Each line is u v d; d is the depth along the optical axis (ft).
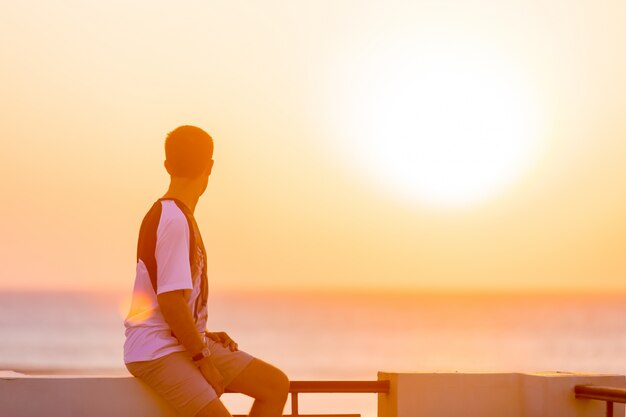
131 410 17.80
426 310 414.00
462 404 20.83
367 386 20.71
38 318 347.97
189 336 15.85
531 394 20.89
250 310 391.65
